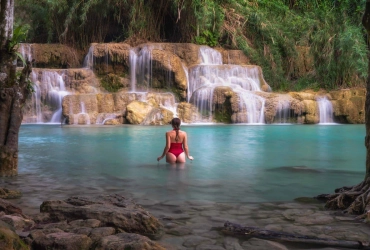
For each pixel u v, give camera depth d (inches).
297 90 943.7
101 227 129.9
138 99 783.7
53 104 804.6
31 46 903.1
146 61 869.8
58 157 321.4
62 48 934.4
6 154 241.3
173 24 1051.3
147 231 134.9
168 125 714.8
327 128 670.5
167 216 154.6
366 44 949.2
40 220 140.9
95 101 761.0
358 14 969.5
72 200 155.4
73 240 114.9
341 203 166.9
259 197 189.6
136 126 683.4
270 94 815.7
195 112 796.6
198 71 875.4
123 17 1045.2
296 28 1008.9
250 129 641.0
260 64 964.6
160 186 213.3
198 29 982.4
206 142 444.8
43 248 113.9
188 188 209.2
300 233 134.5
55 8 993.5
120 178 235.3
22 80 254.2
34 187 208.7
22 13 1027.9
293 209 166.1
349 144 432.8
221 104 796.0
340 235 132.6
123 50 882.1
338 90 883.4
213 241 126.6
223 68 878.4
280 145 419.5
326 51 948.6
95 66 888.3
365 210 153.6
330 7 1039.0
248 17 1007.0
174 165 286.2
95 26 1027.9
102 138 478.3
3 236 88.0
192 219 151.0
